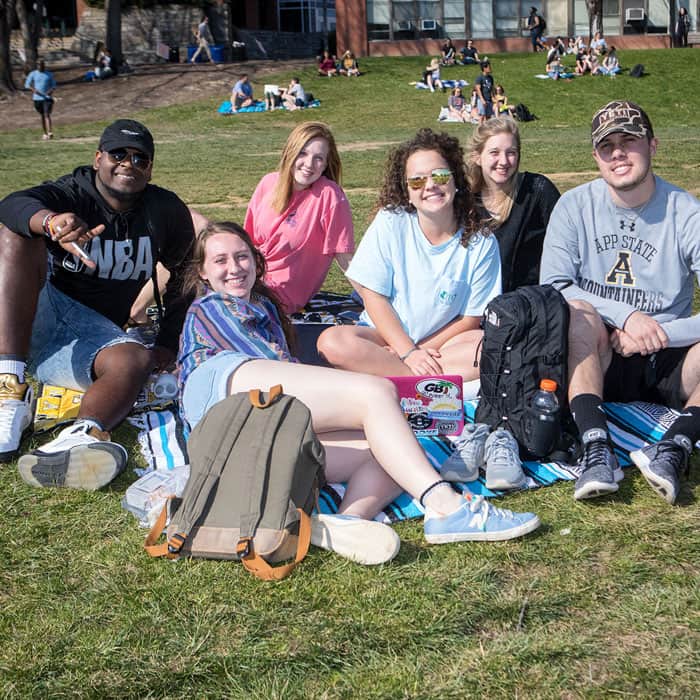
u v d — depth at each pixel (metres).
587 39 41.59
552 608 2.90
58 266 4.61
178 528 3.12
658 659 2.63
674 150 17.14
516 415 3.99
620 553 3.24
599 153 4.12
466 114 26.53
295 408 3.28
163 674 2.61
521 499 3.69
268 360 3.65
